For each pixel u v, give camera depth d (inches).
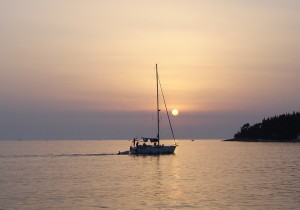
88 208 1631.4
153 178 2588.6
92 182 2404.0
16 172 3061.0
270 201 1744.6
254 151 6510.8
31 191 2060.8
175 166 3484.3
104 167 3417.8
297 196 1856.5
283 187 2132.1
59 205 1691.7
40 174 2898.6
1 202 1765.5
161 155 4549.7
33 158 4734.3
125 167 3398.1
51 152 6609.3
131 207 1644.9
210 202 1728.6
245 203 1705.2
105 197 1863.9
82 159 4483.3
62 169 3277.6
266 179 2495.1
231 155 5383.9
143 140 4598.9
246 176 2672.2
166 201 1758.1
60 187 2196.1
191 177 2630.4
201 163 3848.4
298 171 2999.5
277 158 4635.8
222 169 3198.8
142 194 1937.7
